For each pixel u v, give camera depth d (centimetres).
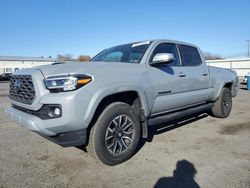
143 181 295
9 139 468
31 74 314
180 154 376
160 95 407
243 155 366
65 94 291
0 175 313
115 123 340
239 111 723
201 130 507
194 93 491
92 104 304
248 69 3891
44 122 295
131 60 411
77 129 300
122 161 348
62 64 343
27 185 287
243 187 274
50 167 337
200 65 524
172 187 279
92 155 334
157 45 430
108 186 284
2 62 5584
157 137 463
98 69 325
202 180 293
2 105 965
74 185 287
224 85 605
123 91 340
